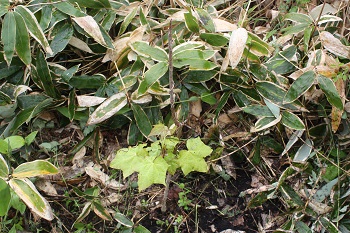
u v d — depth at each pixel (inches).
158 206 48.8
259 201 47.9
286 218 48.0
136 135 52.4
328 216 46.9
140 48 50.5
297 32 52.7
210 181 50.8
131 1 59.6
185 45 51.5
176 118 48.6
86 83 52.2
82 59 56.4
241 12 57.9
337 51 50.9
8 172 41.7
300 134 51.2
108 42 52.7
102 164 51.9
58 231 47.1
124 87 51.1
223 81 52.8
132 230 46.5
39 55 49.8
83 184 50.8
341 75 46.9
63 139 53.9
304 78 47.6
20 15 46.8
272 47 52.4
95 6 55.2
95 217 48.3
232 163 51.9
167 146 42.5
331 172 48.7
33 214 47.4
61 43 52.0
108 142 54.0
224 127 54.2
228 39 52.4
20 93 49.9
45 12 50.9
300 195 48.6
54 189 49.2
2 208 39.0
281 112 51.0
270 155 52.7
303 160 49.9
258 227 47.8
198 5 57.8
